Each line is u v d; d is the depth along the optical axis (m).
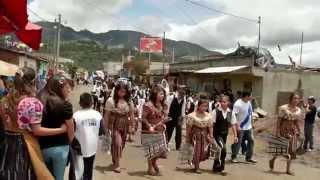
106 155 12.56
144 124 10.48
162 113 10.59
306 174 12.20
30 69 5.81
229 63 37.00
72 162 6.51
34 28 8.61
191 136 11.18
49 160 5.97
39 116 5.67
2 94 8.00
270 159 13.48
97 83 25.73
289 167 11.95
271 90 32.25
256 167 12.56
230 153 14.84
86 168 8.13
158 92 10.55
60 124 5.98
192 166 11.89
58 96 6.08
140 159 12.52
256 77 32.44
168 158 12.90
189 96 17.41
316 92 33.06
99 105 22.06
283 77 32.53
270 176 11.53
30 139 5.68
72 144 6.73
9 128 5.65
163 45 64.06
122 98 10.68
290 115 11.82
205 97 11.16
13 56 36.16
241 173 11.62
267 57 36.16
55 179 6.01
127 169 11.12
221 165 11.31
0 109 5.70
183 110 14.20
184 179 10.46
